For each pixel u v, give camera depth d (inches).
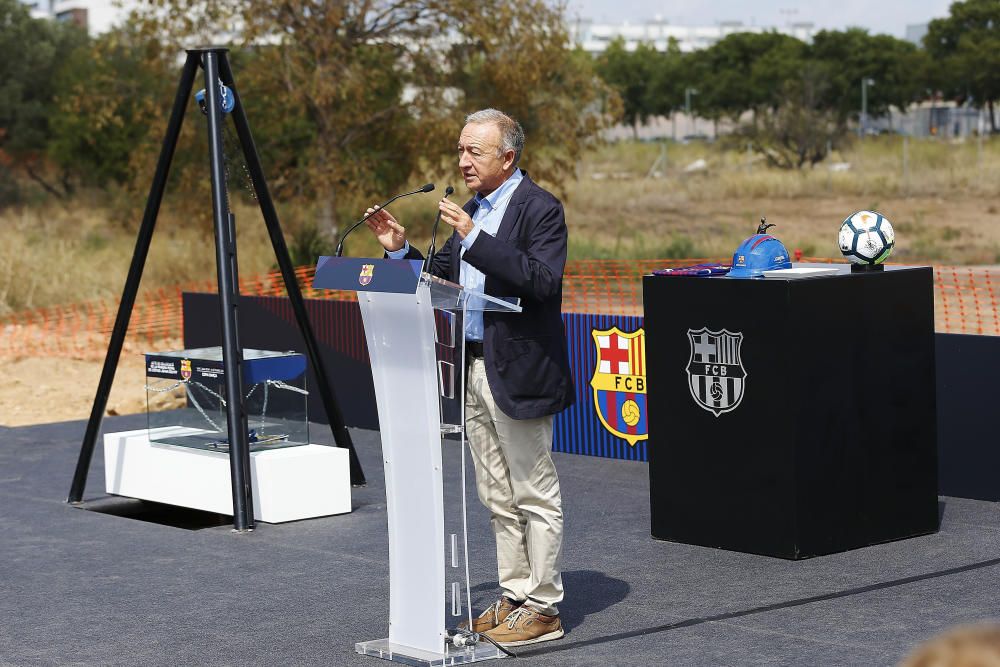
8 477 346.3
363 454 368.2
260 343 432.8
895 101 2979.8
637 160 2111.2
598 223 1251.8
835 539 242.5
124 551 264.5
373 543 267.1
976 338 280.8
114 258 896.9
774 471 239.5
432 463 183.9
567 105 871.7
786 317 235.3
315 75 808.9
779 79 2896.2
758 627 199.2
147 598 229.0
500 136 187.3
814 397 239.0
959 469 286.0
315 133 917.2
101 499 321.1
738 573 231.3
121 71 1277.1
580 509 289.0
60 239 1043.9
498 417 188.7
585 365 350.3
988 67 2832.2
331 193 869.8
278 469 287.6
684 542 254.7
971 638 48.4
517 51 821.9
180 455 299.4
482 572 240.7
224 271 286.4
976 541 248.1
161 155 311.6
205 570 247.9
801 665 180.5
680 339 251.1
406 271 175.6
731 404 244.5
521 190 189.0
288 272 316.8
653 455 257.9
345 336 409.1
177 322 701.3
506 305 175.5
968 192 1422.2
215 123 294.0
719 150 2181.3
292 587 233.8
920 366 251.6
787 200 1445.6
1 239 936.9
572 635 198.8
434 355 180.4
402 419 186.7
